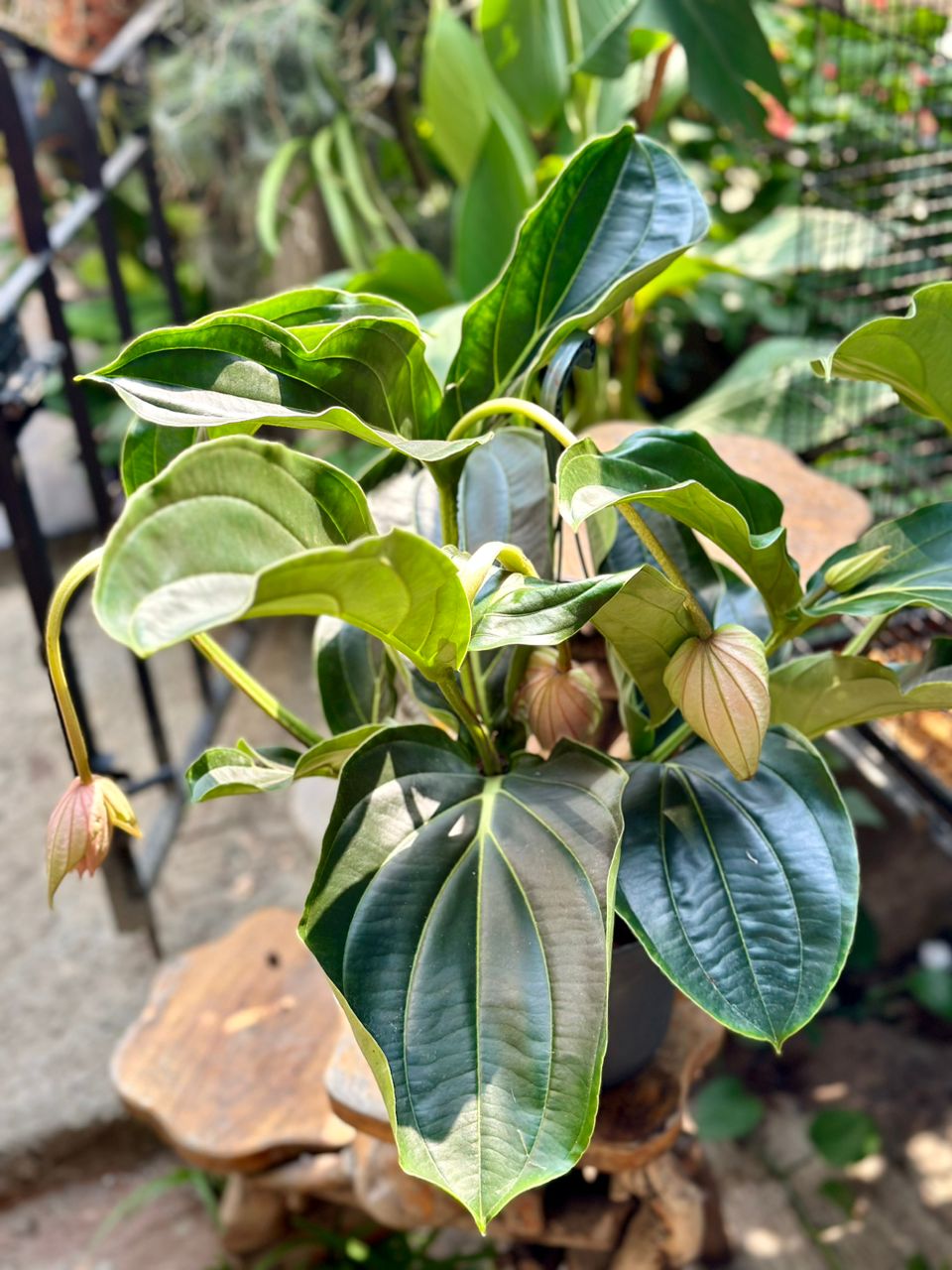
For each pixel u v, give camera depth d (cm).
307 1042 119
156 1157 159
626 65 136
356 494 51
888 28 168
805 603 70
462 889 58
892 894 193
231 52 182
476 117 167
